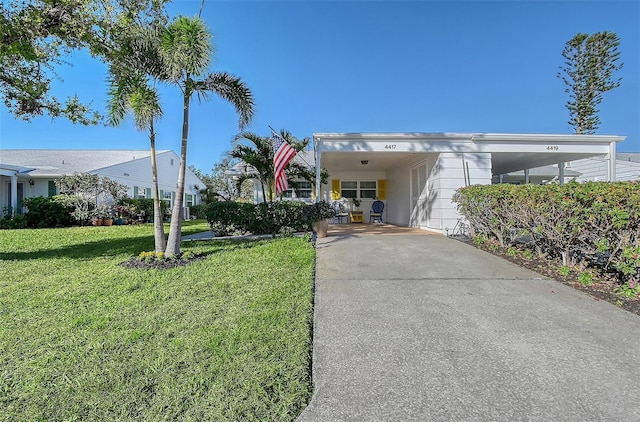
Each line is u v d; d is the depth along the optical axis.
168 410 1.80
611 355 2.35
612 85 18.08
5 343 2.58
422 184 10.40
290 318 3.02
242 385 2.01
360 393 1.96
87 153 21.11
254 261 5.39
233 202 9.46
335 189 14.76
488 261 5.30
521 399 1.88
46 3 5.14
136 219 16.08
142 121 5.57
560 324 2.89
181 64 5.26
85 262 5.75
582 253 4.32
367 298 3.63
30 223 13.57
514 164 11.73
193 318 3.05
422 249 6.36
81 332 2.77
